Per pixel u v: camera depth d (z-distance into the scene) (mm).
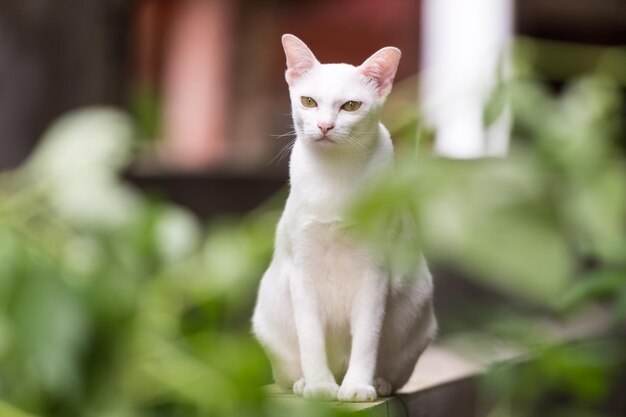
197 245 2297
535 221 795
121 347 1563
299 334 2756
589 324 5031
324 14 9461
